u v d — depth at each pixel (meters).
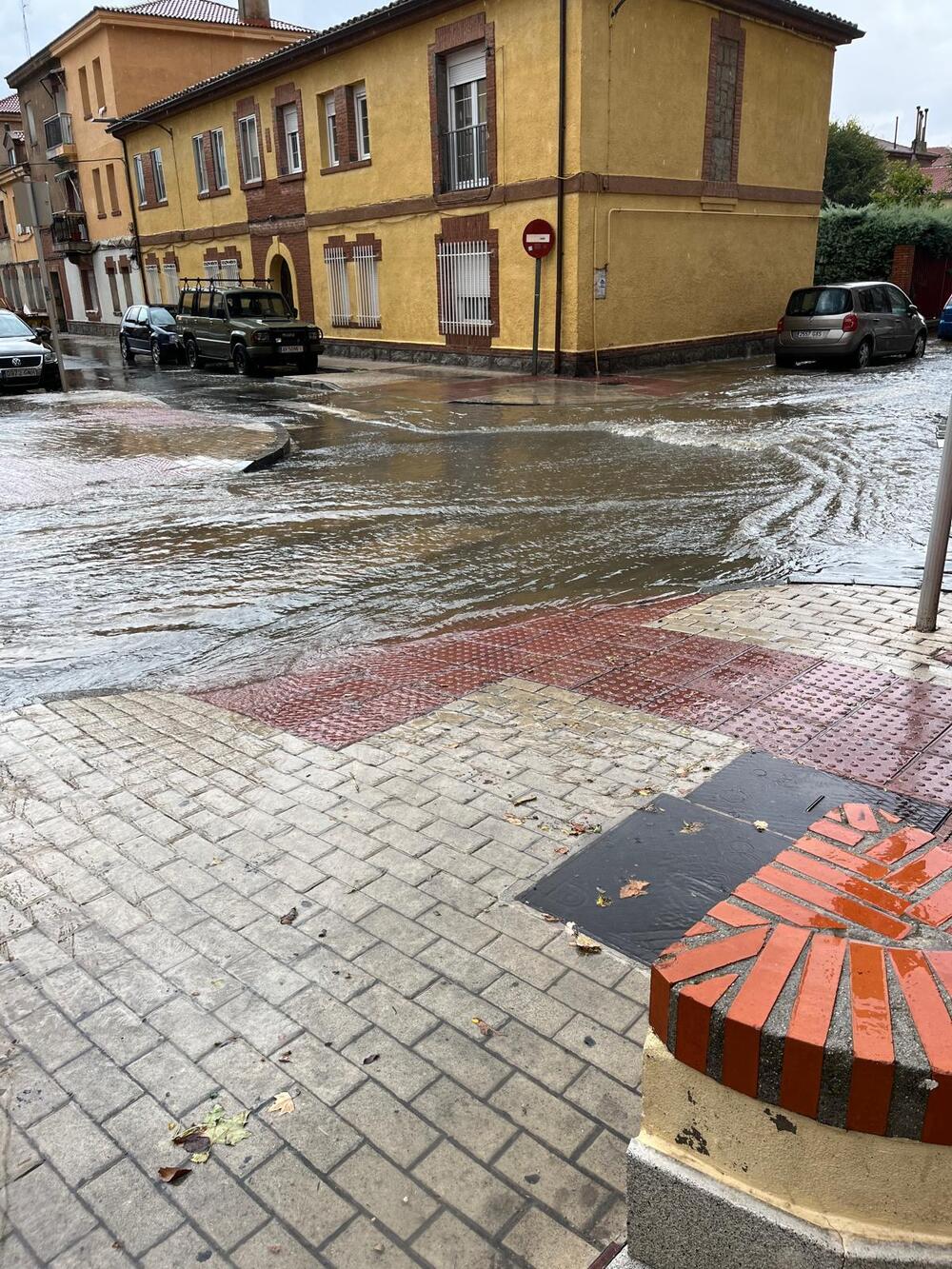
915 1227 1.40
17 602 6.66
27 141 44.41
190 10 37.84
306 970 2.80
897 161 59.84
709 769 3.85
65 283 44.78
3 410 17.12
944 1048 1.29
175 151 31.94
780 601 6.02
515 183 19.77
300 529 8.49
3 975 2.82
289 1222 2.06
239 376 22.64
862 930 1.54
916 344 21.67
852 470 10.16
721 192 21.47
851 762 3.88
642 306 20.58
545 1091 2.36
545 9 18.19
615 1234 2.01
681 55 19.75
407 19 20.92
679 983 1.45
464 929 2.95
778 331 20.17
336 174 24.72
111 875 3.29
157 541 8.20
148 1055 2.51
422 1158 2.20
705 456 11.21
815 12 21.78
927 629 5.34
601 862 3.26
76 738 4.39
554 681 4.84
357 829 3.51
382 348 24.69
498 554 7.56
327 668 5.23
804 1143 1.41
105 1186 2.15
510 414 15.08
